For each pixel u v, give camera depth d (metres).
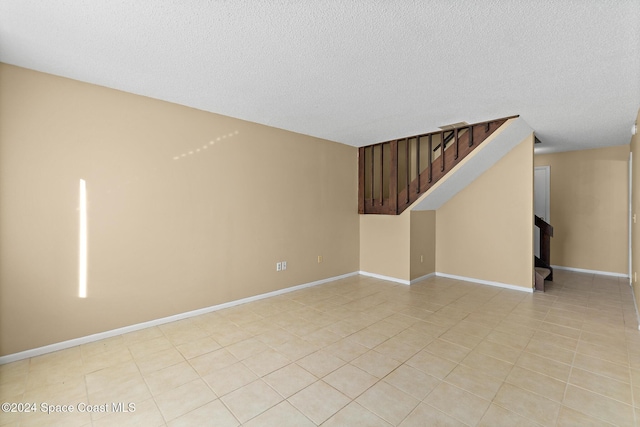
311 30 1.96
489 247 4.91
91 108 2.86
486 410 1.94
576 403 2.00
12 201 2.52
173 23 1.90
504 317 3.51
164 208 3.31
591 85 2.77
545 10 1.71
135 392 2.14
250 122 4.03
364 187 5.62
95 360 2.57
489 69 2.47
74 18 1.85
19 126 2.54
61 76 2.70
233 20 1.86
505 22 1.84
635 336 2.99
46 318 2.68
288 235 4.52
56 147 2.70
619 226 5.43
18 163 2.54
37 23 1.90
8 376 2.33
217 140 3.71
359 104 3.33
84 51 2.26
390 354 2.67
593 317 3.50
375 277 5.45
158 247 3.28
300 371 2.40
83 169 2.83
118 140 3.01
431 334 3.07
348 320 3.45
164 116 3.29
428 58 2.30
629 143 5.20
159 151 3.27
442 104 3.31
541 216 6.23
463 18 1.80
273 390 2.16
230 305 3.88
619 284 4.91
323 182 5.01
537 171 6.27
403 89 2.90
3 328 2.51
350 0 1.65
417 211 5.11
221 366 2.48
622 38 1.99
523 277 4.55
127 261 3.09
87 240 2.86
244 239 4.00
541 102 3.22
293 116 3.79
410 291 4.57
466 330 3.16
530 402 2.01
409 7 1.71
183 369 2.44
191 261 3.53
